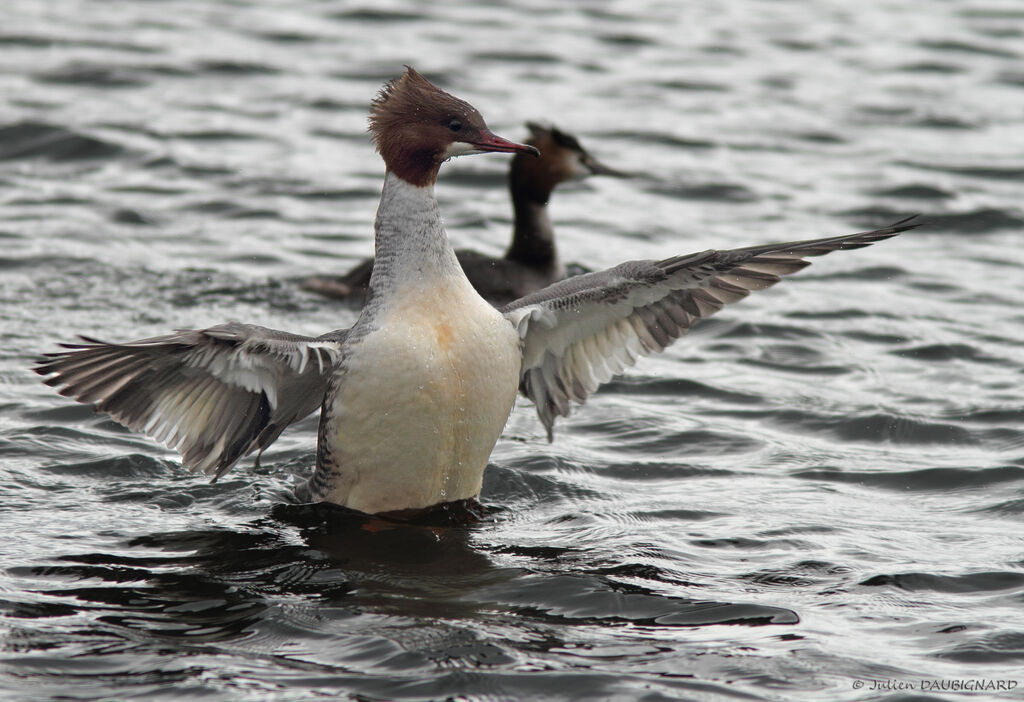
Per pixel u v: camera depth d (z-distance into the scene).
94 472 10.77
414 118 9.84
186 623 8.08
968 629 8.01
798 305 16.52
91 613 8.18
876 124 25.42
